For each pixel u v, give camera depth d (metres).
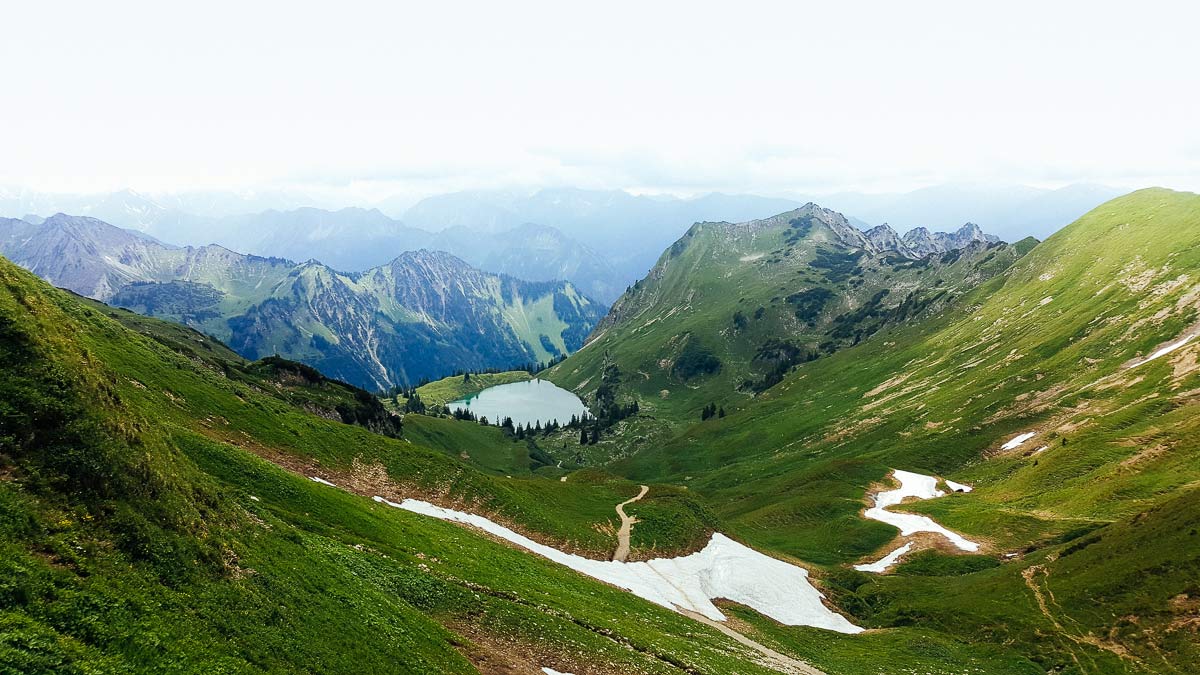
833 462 190.62
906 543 122.25
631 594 73.75
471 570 55.09
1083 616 75.19
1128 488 117.12
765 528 149.12
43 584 20.61
